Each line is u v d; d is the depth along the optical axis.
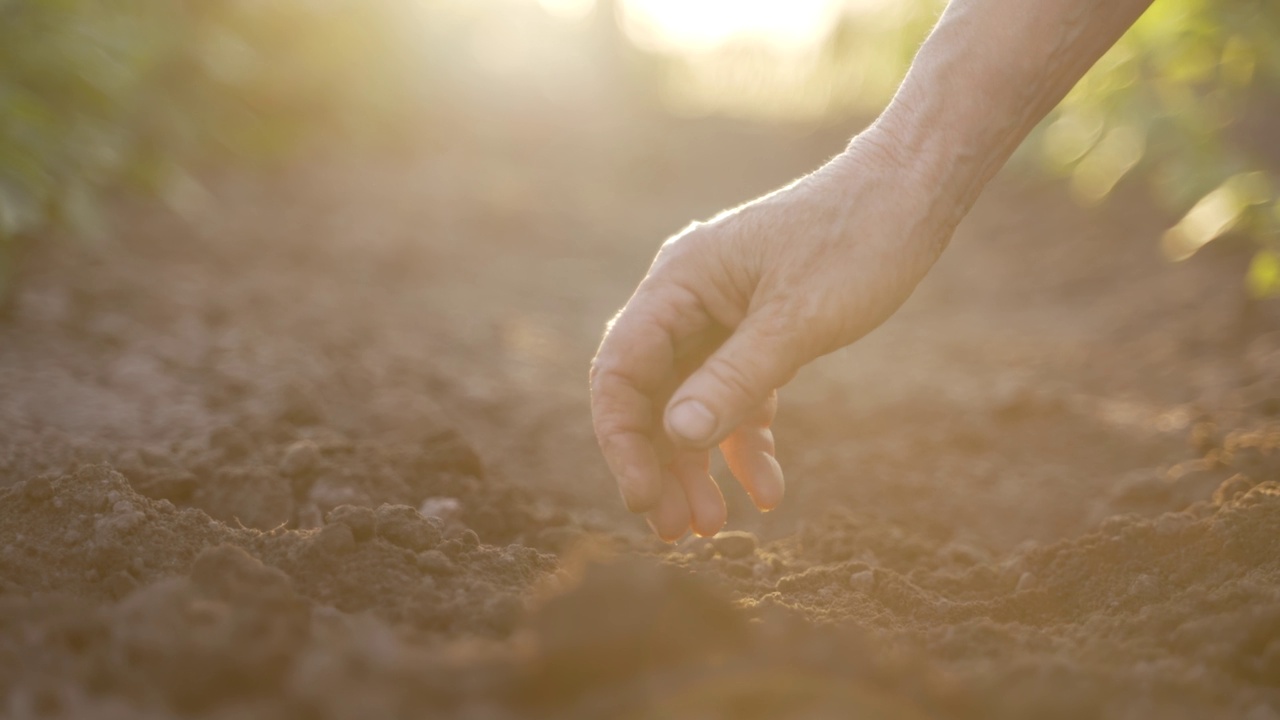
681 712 0.93
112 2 4.60
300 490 1.97
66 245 4.17
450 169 8.02
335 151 7.66
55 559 1.36
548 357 3.90
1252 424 2.86
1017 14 1.40
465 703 0.93
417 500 1.99
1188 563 1.52
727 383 1.30
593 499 2.51
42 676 0.98
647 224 7.39
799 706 0.94
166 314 3.51
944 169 1.39
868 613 1.46
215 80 6.02
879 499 2.50
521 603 1.23
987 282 5.54
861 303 1.35
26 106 3.16
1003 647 1.23
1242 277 4.71
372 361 3.34
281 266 4.59
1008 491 2.54
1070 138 4.43
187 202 5.20
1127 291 5.01
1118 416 3.12
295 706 0.90
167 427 2.43
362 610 1.25
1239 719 1.01
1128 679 1.06
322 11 7.33
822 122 11.78
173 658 0.94
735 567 1.67
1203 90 4.87
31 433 2.25
